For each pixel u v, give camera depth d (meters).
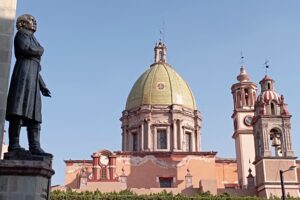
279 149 61.12
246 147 73.06
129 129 77.12
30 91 12.88
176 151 69.50
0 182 11.99
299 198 52.31
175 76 81.62
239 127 74.75
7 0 13.98
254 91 77.69
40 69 13.48
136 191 57.81
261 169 57.94
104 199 50.62
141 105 77.06
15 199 11.92
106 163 62.78
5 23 13.79
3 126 12.95
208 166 66.25
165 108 76.00
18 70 12.98
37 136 13.14
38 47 13.27
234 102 78.06
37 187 12.20
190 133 77.19
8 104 12.71
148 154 66.31
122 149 77.19
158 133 75.38
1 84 13.28
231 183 73.75
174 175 65.44
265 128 59.66
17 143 12.78
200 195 53.75
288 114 60.22
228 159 77.06
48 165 12.71
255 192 58.72
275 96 62.00
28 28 13.46
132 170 65.12
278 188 56.06
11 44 13.74
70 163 66.00
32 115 12.85
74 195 50.38
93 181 59.16
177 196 51.88
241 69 80.19
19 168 12.14
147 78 80.69
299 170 66.81
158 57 86.38
